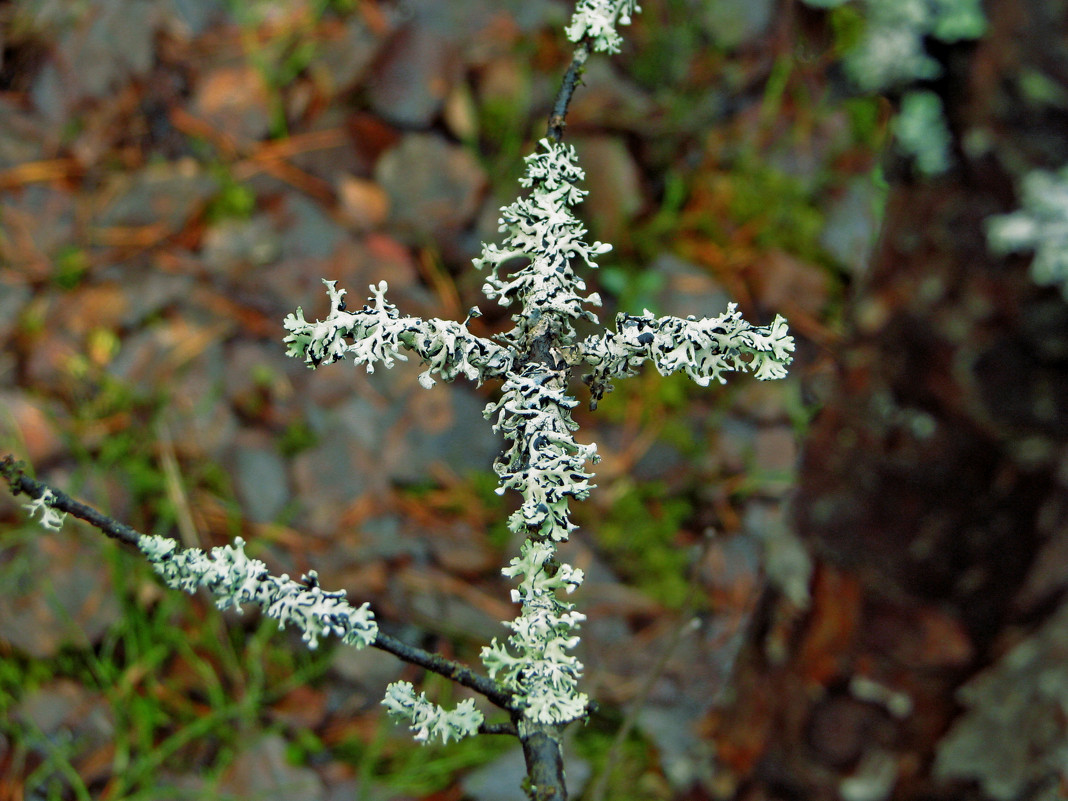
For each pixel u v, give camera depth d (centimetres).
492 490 115
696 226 131
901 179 60
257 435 115
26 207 124
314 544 110
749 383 123
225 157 130
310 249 124
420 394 118
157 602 105
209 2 138
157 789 97
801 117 136
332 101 133
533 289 37
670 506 116
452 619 107
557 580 36
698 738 84
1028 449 57
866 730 68
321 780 98
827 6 60
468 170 129
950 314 58
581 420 120
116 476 110
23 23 133
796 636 71
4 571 103
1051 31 51
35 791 96
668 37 138
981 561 60
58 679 101
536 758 35
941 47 55
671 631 108
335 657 104
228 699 102
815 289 128
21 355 116
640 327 36
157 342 118
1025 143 53
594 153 131
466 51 135
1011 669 61
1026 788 61
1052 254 53
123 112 131
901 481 61
